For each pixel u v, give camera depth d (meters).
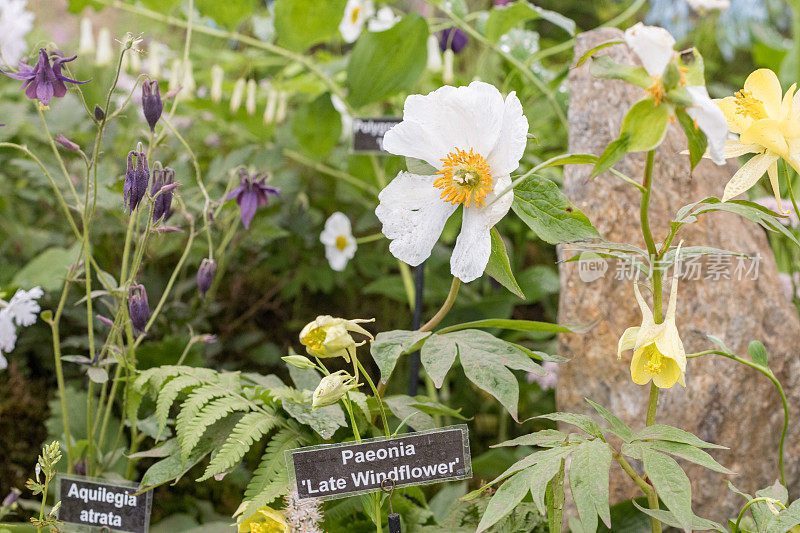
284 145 1.26
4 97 1.31
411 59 1.07
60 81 0.75
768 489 0.72
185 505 0.92
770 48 1.40
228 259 1.07
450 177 0.69
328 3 1.07
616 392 0.84
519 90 1.11
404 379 1.10
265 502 0.70
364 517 0.77
